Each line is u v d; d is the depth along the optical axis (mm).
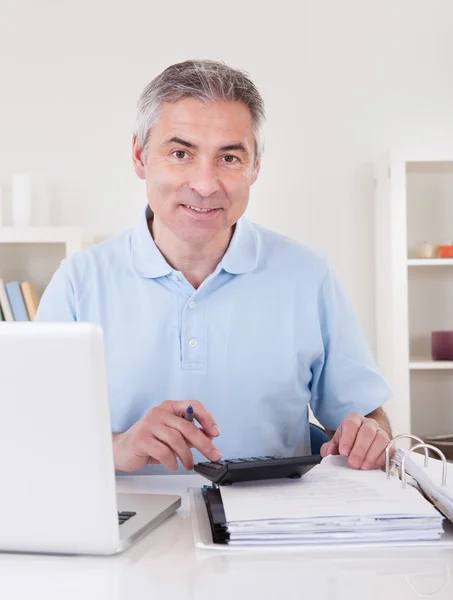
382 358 3602
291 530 1025
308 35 3752
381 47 3754
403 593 848
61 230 3461
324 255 1927
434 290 3750
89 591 868
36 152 3740
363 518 1036
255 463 1205
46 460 972
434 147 3602
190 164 1595
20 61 3750
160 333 1759
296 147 3742
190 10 3750
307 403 1871
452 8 3756
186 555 1005
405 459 1262
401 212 3420
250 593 852
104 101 3746
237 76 1595
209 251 1761
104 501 979
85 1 3754
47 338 941
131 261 1812
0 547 1015
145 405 1755
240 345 1771
